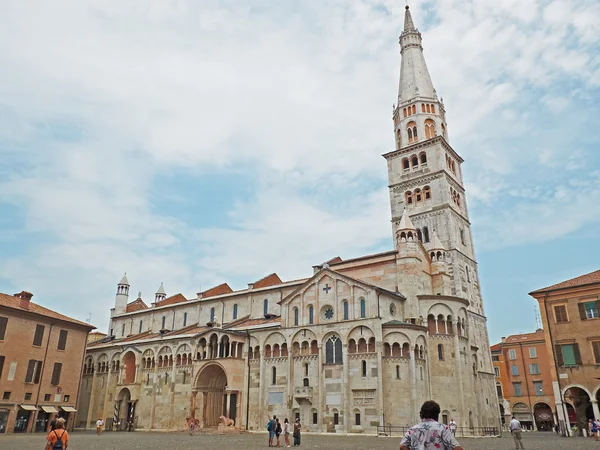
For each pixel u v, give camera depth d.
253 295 90.62
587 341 61.91
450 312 68.56
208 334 78.19
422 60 102.25
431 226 84.88
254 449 40.56
